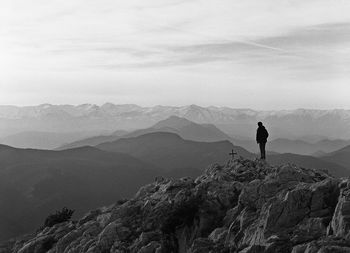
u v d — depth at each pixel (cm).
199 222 4919
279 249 3531
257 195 4722
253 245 3703
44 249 6184
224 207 5034
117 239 5066
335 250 3066
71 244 5581
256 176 5562
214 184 5359
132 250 4756
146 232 4962
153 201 5509
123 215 5572
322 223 3719
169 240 4856
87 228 5888
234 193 5172
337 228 3481
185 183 5888
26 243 6706
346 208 3525
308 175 4928
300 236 3628
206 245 4291
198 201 5131
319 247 3212
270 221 3975
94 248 5078
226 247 4181
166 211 5131
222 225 4766
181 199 5212
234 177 5631
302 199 4012
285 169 4966
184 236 4894
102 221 5838
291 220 3925
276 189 4672
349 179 4019
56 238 6259
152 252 4603
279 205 4041
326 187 4047
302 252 3322
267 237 3853
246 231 4206
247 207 4647
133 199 6225
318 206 3934
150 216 5184
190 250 4319
